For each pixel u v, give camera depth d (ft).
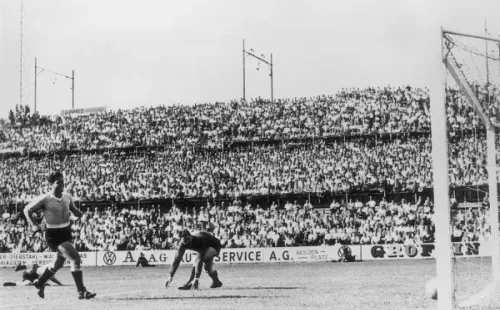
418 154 143.54
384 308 34.91
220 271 90.84
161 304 39.09
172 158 165.27
